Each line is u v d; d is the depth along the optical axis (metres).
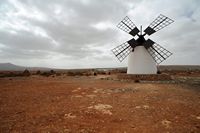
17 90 15.94
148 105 10.02
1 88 17.27
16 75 39.34
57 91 15.23
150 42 25.02
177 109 9.19
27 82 23.09
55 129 6.67
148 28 25.83
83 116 8.16
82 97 12.51
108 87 17.36
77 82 22.95
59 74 44.94
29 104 10.58
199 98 11.93
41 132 6.41
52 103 10.75
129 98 12.00
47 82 23.06
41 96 13.02
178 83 20.78
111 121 7.50
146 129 6.61
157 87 17.12
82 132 6.40
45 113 8.68
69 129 6.66
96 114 8.42
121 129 6.64
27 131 6.50
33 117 8.09
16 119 7.84
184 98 11.93
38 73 47.62
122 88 16.48
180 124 7.09
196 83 20.66
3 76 36.09
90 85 19.23
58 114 8.49
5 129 6.69
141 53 25.34
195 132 6.34
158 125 6.99
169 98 11.93
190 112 8.69
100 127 6.86
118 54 28.23
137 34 25.78
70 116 8.16
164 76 24.38
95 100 11.44
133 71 25.91
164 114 8.37
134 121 7.47
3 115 8.43
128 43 25.97
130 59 26.53
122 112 8.73
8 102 11.14
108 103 10.57
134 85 18.83
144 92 14.30
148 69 25.30
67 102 10.97
